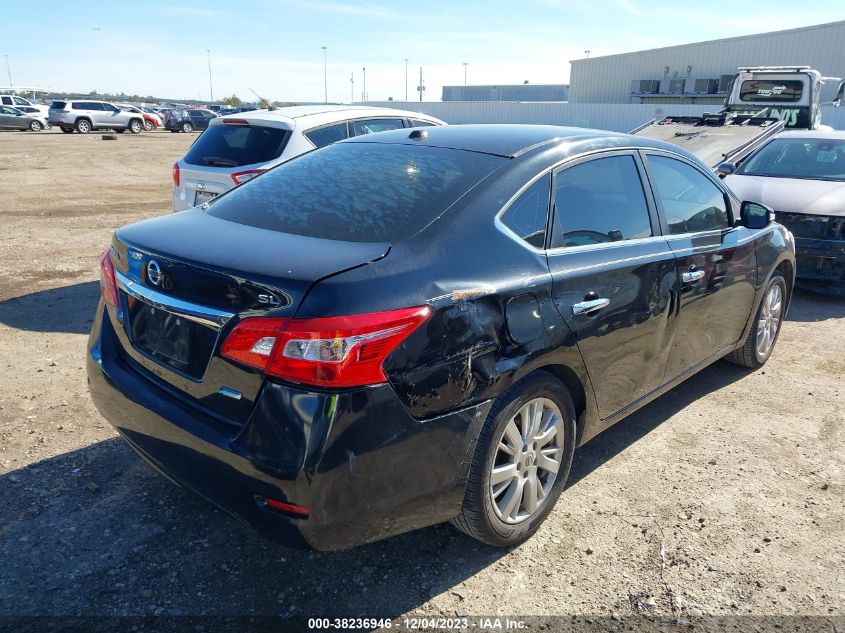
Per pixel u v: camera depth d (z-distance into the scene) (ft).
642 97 121.60
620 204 10.65
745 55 111.24
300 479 6.86
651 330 10.85
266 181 10.57
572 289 9.15
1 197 41.78
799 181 23.91
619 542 9.53
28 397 13.33
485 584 8.64
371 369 6.98
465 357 7.78
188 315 7.68
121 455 11.34
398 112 23.90
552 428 9.35
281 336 6.88
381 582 8.61
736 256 13.23
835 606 8.41
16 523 9.46
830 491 10.95
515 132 10.69
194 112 133.80
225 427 7.48
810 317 20.68
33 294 20.65
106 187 48.21
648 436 12.72
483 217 8.59
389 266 7.48
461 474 8.05
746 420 13.43
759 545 9.53
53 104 116.47
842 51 100.78
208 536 9.37
